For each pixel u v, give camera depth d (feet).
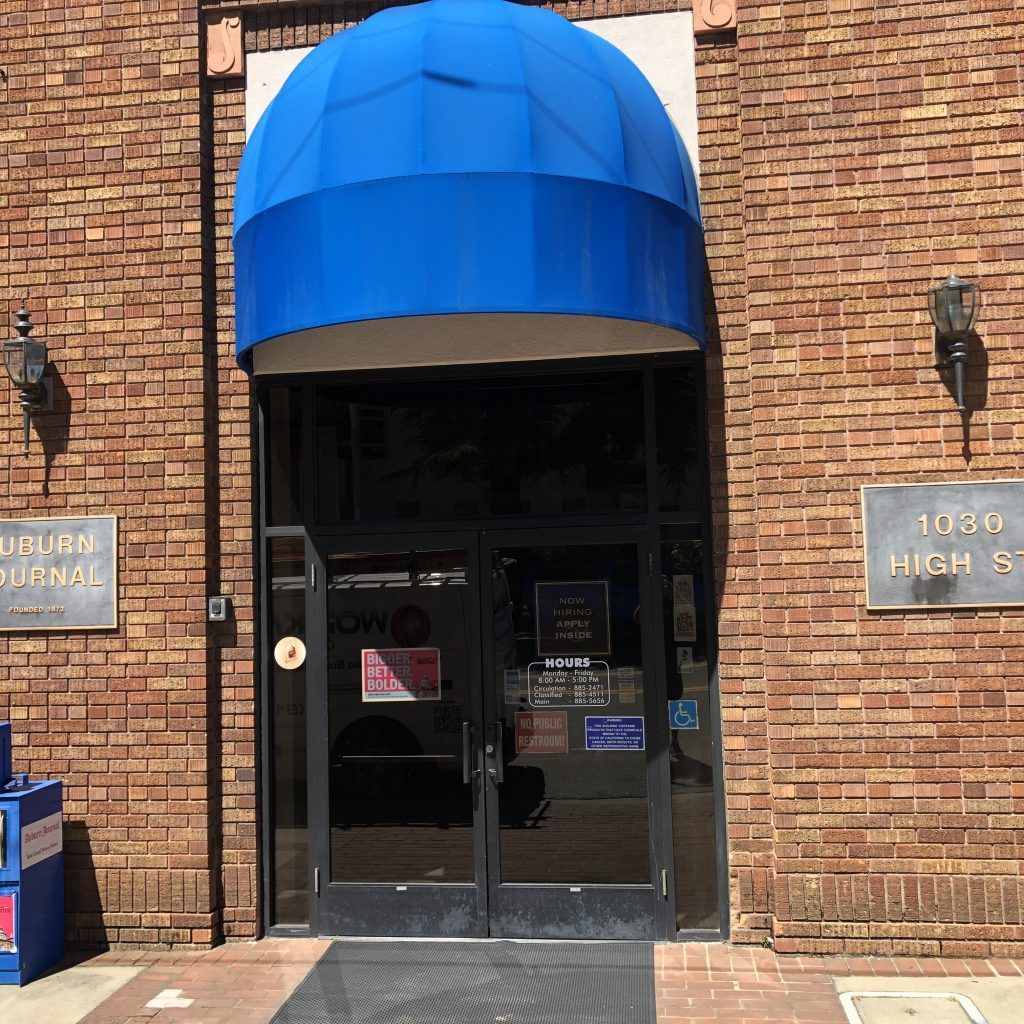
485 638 20.97
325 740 21.18
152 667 20.85
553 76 17.92
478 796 20.75
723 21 20.44
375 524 21.31
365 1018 16.84
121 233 21.47
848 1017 16.34
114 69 21.68
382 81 17.89
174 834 20.59
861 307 19.51
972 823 18.71
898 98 19.67
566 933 20.35
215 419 21.49
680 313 18.30
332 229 17.35
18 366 20.85
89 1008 17.57
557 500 21.01
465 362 21.17
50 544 21.21
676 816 20.25
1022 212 19.21
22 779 20.04
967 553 18.89
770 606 19.40
